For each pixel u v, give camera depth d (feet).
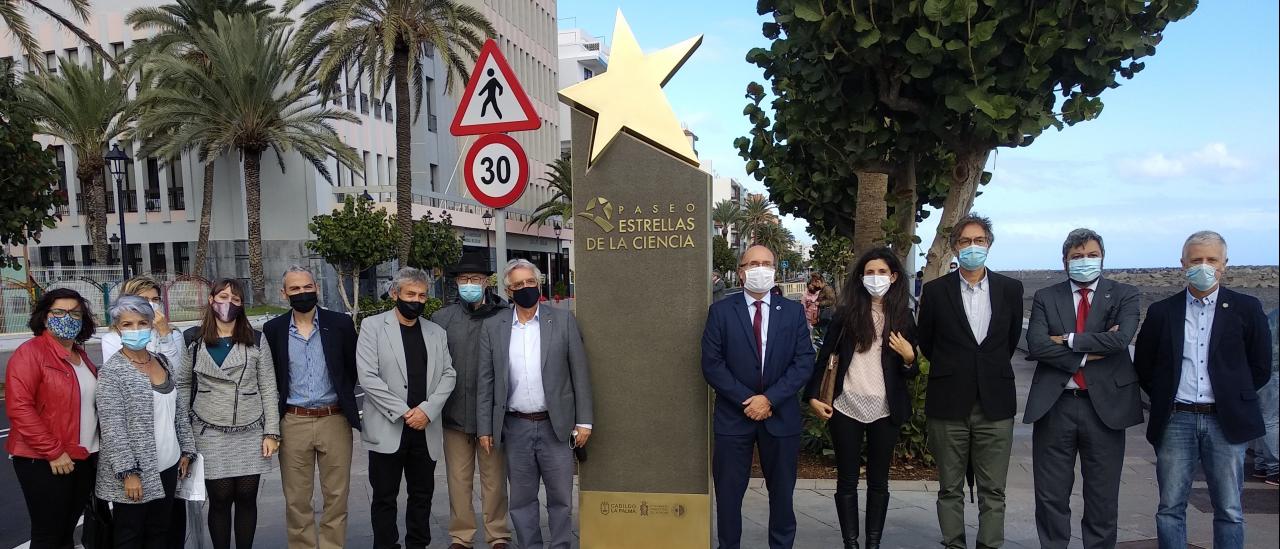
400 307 15.98
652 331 16.05
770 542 15.51
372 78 76.13
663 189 15.90
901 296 15.44
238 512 15.28
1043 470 15.21
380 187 102.68
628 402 16.21
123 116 82.79
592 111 16.08
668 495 16.16
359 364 15.89
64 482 14.16
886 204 25.66
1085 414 14.71
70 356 14.37
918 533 17.42
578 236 16.30
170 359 16.53
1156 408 14.62
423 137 122.31
